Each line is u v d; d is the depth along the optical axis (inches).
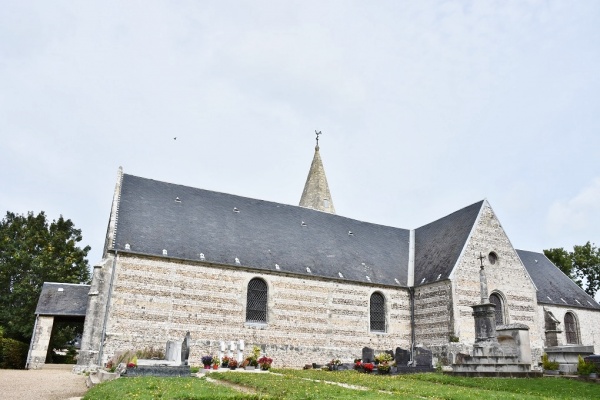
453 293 1182.9
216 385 559.8
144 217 1107.3
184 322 1012.5
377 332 1238.9
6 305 1510.8
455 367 858.1
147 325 975.6
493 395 528.4
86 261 1803.6
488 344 855.7
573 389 627.5
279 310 1127.6
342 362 1096.8
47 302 1104.2
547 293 1502.2
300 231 1341.0
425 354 978.7
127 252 995.9
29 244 1641.2
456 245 1285.7
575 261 1984.5
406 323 1282.0
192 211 1206.3
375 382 655.8
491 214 1331.2
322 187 1835.6
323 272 1216.8
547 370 923.4
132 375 676.1
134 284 989.2
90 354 904.3
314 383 594.6
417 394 536.4
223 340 1039.0
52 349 1429.6
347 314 1210.6
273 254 1195.3
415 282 1321.4
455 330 1152.8
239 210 1300.4
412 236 1576.0
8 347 1135.0
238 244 1171.3
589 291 1984.5
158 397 439.2
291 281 1165.1
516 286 1294.3
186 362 786.8
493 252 1289.4
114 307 957.2
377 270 1330.0
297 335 1128.8
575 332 1501.0
